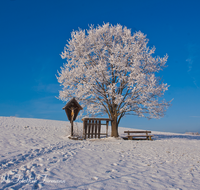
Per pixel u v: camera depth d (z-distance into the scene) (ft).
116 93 47.83
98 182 11.69
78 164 16.14
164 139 47.85
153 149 28.25
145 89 43.98
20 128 42.98
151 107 46.09
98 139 42.50
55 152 20.61
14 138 27.99
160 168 16.49
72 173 13.44
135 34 50.57
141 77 41.16
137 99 46.55
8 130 37.01
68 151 21.72
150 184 11.86
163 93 47.62
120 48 46.91
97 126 44.45
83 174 13.34
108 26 52.29
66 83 48.39
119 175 13.55
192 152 26.96
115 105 47.93
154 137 54.75
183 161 20.31
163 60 48.91
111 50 45.27
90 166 15.71
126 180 12.46
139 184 11.76
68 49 49.98
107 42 51.13
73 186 10.80
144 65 48.29
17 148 21.44
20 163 15.62
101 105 47.88
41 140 28.99
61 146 24.98
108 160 18.44
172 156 23.06
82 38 48.39
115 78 49.24
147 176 13.71
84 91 45.27
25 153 18.93
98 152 22.53
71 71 46.83
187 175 14.51
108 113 48.78
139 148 28.66
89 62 50.11
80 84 47.88
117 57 44.91
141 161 19.03
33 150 20.68
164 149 28.81
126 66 47.91
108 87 46.11
